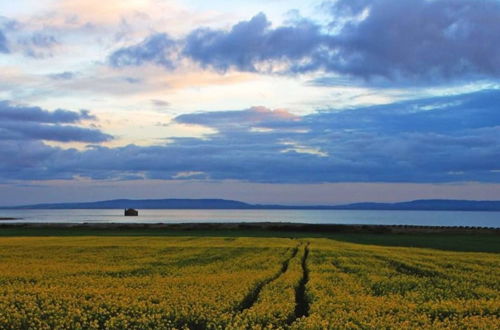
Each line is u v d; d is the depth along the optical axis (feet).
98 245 158.30
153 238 199.41
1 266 101.19
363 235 249.75
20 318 53.67
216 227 295.89
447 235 249.96
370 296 66.95
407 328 49.39
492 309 60.03
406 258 124.06
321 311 56.44
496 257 132.36
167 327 53.47
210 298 63.52
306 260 117.39
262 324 52.49
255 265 107.04
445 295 73.05
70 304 60.54
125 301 61.26
